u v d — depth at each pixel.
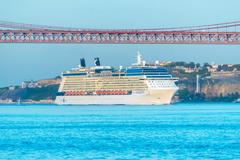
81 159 157.62
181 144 191.38
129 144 192.00
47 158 159.88
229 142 196.88
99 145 189.50
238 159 155.25
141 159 156.88
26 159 158.50
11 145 192.38
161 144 191.50
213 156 161.38
